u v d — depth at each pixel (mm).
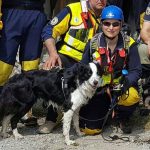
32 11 6961
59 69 6387
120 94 6469
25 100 6453
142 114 7359
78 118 6578
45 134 6715
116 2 8188
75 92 6242
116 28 6293
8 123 6574
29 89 6434
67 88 6258
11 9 6930
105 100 6664
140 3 8109
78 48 6781
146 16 7289
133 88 6574
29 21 6949
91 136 6645
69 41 6781
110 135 6648
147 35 7305
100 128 6699
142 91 7605
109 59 6406
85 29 6746
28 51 7098
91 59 6477
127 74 6426
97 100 6609
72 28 6758
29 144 6270
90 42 6465
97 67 6164
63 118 6328
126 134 6711
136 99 6559
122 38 6465
